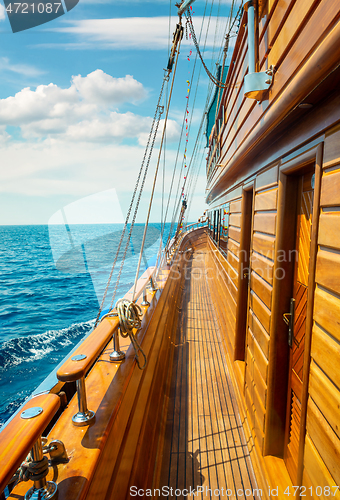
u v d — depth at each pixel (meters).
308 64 1.01
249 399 2.60
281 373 1.98
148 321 3.42
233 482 2.14
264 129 1.73
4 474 0.72
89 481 1.17
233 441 2.54
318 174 1.27
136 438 1.82
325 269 1.19
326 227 1.18
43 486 1.08
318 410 1.25
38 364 6.11
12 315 9.20
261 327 2.26
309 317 1.35
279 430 2.03
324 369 1.19
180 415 2.86
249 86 1.61
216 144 5.33
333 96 1.12
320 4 0.96
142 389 2.34
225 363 3.86
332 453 1.11
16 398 4.97
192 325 5.14
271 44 1.58
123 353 2.32
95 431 1.45
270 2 1.56
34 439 0.87
